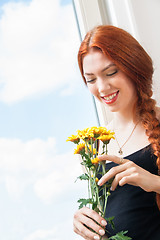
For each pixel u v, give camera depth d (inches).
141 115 58.6
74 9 78.6
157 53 72.1
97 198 50.3
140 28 72.4
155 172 56.7
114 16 74.7
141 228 54.8
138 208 55.4
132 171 49.7
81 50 57.4
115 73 56.0
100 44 55.6
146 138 58.9
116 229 55.8
